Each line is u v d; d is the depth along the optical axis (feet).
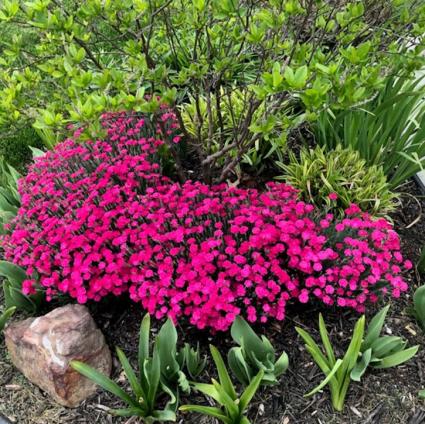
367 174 9.43
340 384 6.53
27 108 9.29
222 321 6.89
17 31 16.47
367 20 9.26
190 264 7.22
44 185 9.04
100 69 9.36
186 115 11.41
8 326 7.73
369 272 7.56
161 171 9.80
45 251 7.87
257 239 7.29
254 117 10.32
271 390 7.09
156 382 6.37
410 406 6.88
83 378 7.09
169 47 9.75
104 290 7.54
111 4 7.66
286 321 7.94
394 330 7.86
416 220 9.64
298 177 9.90
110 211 7.94
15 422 7.04
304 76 5.99
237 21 8.33
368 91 6.93
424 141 9.30
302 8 7.43
